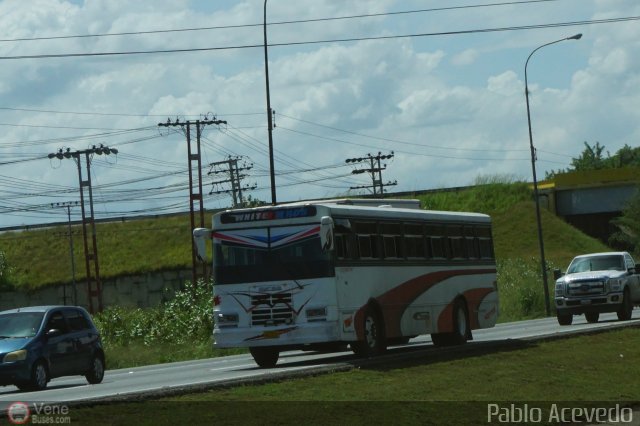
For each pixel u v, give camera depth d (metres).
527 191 163.00
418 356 35.09
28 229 170.12
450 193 166.12
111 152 125.00
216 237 38.59
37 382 36.47
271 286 37.59
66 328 38.75
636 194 145.00
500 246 148.38
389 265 40.59
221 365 45.72
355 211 39.00
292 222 37.66
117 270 151.12
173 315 77.06
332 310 36.88
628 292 61.88
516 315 95.75
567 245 146.25
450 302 44.84
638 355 38.00
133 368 52.12
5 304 152.25
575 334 43.12
